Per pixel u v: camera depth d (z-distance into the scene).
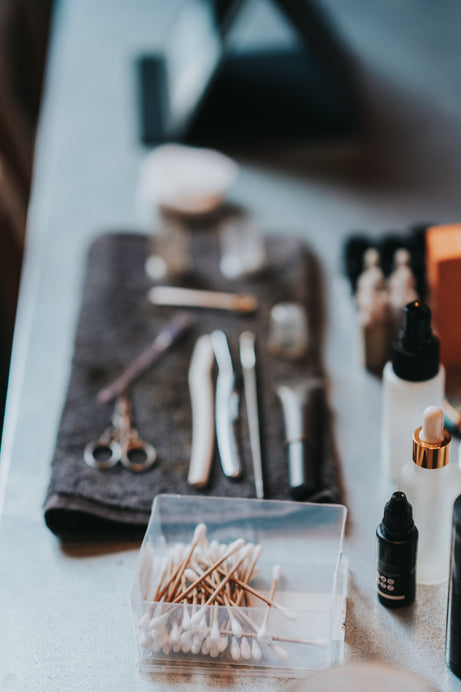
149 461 1.02
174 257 1.22
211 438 1.04
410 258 1.15
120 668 0.89
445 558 0.92
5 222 1.46
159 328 1.16
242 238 1.23
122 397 1.08
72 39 1.73
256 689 0.87
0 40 1.66
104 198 1.36
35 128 1.91
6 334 1.45
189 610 0.88
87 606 0.93
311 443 1.02
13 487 1.02
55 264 1.26
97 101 1.54
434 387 0.97
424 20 1.70
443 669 0.88
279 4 1.39
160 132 1.44
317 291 1.21
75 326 1.16
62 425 1.06
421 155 1.38
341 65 1.45
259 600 0.91
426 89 1.50
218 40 1.36
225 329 1.16
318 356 1.12
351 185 1.35
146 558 0.90
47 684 0.88
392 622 0.91
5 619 0.92
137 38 1.71
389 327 1.09
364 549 0.96
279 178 1.37
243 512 0.93
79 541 0.97
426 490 0.90
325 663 0.88
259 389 1.09
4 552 0.97
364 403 1.08
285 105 1.42
